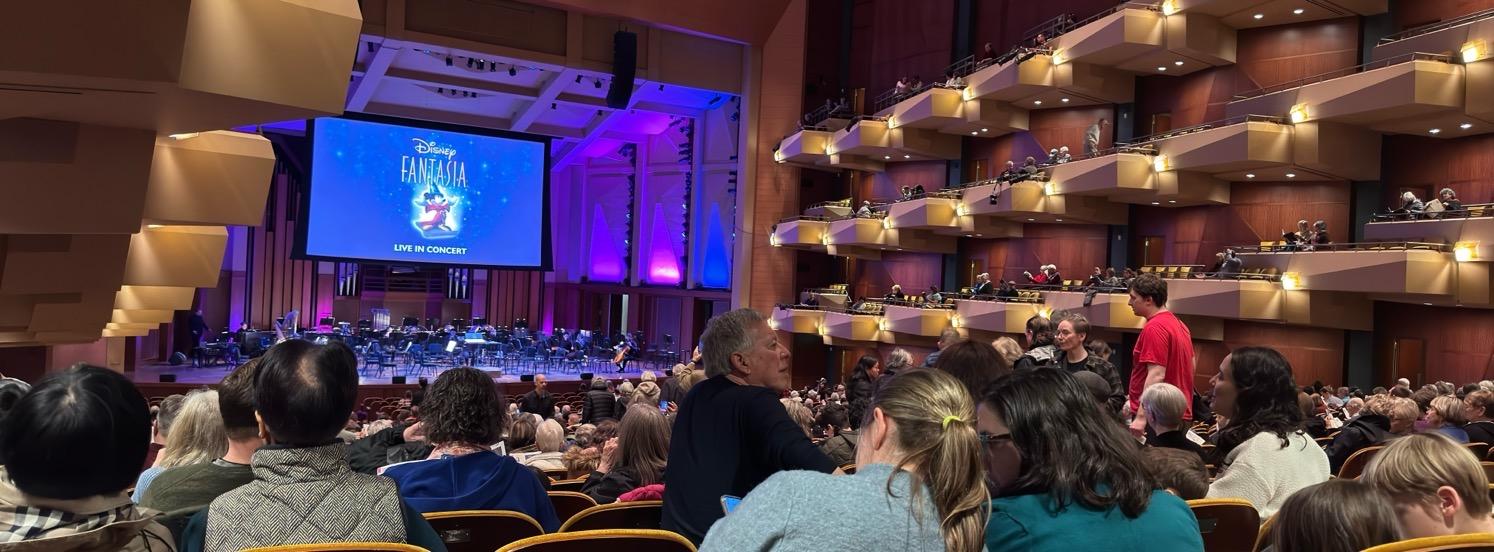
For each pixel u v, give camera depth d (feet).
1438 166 53.42
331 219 85.92
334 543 6.63
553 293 128.57
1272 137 54.44
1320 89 52.90
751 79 96.17
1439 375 52.19
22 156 17.35
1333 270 50.55
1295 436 10.77
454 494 9.80
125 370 82.53
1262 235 62.69
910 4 90.94
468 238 92.17
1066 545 6.23
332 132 85.87
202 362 88.28
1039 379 6.87
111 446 5.44
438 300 122.83
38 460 5.24
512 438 20.98
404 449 13.17
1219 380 11.51
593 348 102.12
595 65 88.22
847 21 97.71
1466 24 47.11
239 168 25.49
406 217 89.10
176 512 7.45
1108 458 6.49
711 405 8.68
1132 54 65.00
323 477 6.95
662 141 116.06
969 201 76.69
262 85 14.29
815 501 5.10
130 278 33.55
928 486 5.31
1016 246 81.92
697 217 110.22
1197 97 67.10
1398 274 46.57
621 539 7.64
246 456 8.25
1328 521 6.58
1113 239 73.41
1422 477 7.23
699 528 8.30
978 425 7.06
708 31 91.91
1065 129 76.74
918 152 86.48
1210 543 9.37
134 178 18.97
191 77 13.14
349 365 7.15
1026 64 69.10
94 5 11.99
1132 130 71.10
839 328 85.40
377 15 78.02
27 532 5.28
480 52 82.79
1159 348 14.55
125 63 12.48
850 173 98.43
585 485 13.48
